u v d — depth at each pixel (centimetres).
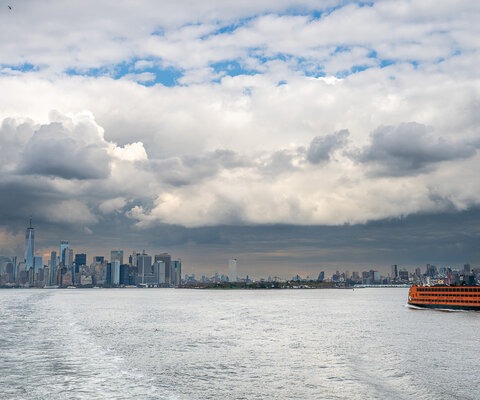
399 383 9206
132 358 11688
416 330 17538
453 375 9831
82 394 8406
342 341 14662
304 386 9000
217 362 11200
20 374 9862
